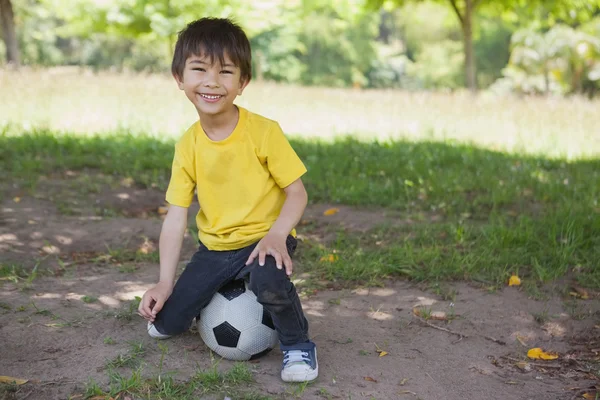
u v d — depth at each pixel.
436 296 4.20
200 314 3.20
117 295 4.09
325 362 3.25
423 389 3.04
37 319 3.65
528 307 4.05
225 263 3.06
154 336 3.38
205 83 2.87
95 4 22.28
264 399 2.79
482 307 4.03
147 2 22.12
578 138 11.66
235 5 22.14
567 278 4.54
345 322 3.78
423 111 14.55
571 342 3.66
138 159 8.16
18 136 9.33
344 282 4.42
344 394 2.93
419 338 3.61
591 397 3.02
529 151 10.39
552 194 6.85
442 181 7.45
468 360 3.38
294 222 2.99
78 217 5.83
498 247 5.04
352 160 8.86
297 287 4.31
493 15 21.39
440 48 49.78
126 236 5.36
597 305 4.10
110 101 13.10
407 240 5.26
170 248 3.16
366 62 48.50
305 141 10.42
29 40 42.62
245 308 3.12
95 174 7.55
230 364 3.15
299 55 46.84
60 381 2.95
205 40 2.86
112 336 3.45
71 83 14.62
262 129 3.03
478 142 11.25
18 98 12.54
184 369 3.09
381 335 3.62
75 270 4.61
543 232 5.45
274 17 23.33
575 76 26.47
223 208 3.08
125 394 2.83
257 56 34.62
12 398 2.81
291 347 3.02
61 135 9.70
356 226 5.80
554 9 20.06
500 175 8.02
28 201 6.20
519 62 26.94
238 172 3.01
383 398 2.92
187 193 3.15
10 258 4.76
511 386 3.12
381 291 4.28
